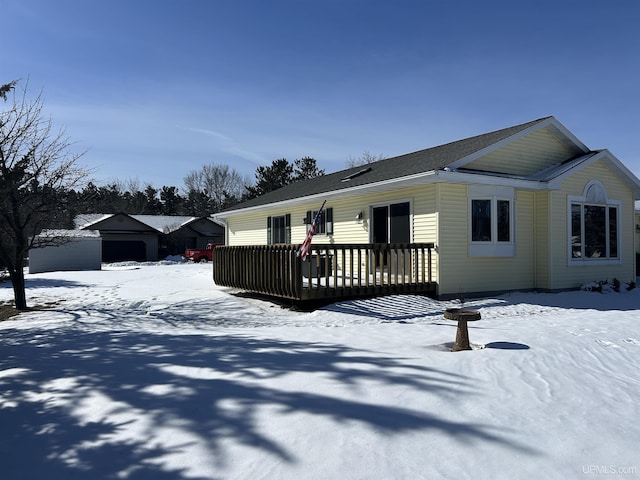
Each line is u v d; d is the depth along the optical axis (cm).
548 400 397
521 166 1256
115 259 3800
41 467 293
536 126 1255
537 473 280
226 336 673
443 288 1102
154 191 6662
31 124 1080
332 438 316
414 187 1170
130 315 979
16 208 1070
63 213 1152
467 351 554
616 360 553
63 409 378
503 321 838
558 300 1123
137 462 293
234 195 7112
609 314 938
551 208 1234
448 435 323
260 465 285
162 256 4244
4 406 390
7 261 1096
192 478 273
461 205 1130
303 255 965
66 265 2553
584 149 1352
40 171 1073
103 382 440
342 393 395
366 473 277
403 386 413
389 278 1069
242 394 394
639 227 1939
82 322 884
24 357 564
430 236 1121
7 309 1116
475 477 275
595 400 403
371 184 1200
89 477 280
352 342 612
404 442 312
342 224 1455
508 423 346
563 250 1259
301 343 604
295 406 367
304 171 4691
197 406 370
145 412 362
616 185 1398
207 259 3522
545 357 538
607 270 1360
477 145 1233
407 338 646
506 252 1168
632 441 325
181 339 652
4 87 1009
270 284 1066
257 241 2020
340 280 1254
